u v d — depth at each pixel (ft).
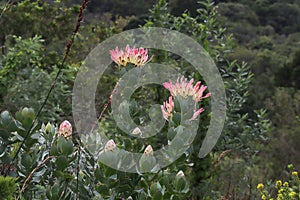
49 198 6.36
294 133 34.12
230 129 17.75
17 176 6.97
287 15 104.83
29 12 26.89
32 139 6.82
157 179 7.05
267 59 77.15
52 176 7.02
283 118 46.32
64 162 6.38
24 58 18.74
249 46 91.45
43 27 27.71
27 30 26.94
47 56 25.88
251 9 99.86
